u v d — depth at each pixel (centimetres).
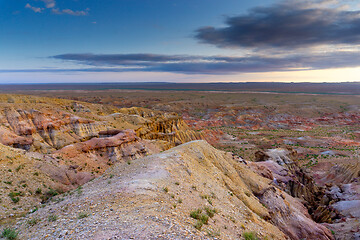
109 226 1222
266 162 5659
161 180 2062
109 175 2380
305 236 3180
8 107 4425
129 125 7144
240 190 2962
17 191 2559
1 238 1362
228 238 1448
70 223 1373
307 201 5212
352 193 5306
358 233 3525
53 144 4494
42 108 4909
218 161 3353
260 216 2714
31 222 1575
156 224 1251
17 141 3922
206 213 1739
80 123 5162
